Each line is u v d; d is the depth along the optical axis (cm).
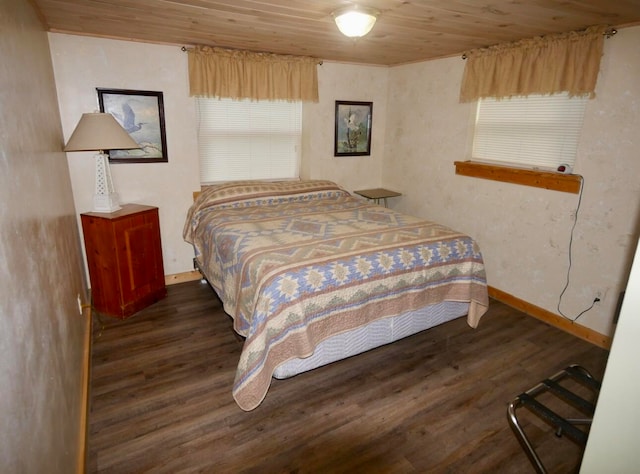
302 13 227
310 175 422
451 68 362
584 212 269
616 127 248
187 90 337
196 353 252
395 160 445
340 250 226
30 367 102
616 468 65
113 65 303
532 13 221
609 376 63
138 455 172
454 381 229
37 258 131
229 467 167
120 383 221
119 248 281
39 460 100
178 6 216
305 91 385
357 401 211
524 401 151
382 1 203
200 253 320
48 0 206
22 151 133
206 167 382
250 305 204
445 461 173
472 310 263
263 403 208
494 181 333
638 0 193
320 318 205
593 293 270
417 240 248
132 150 325
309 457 174
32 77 183
